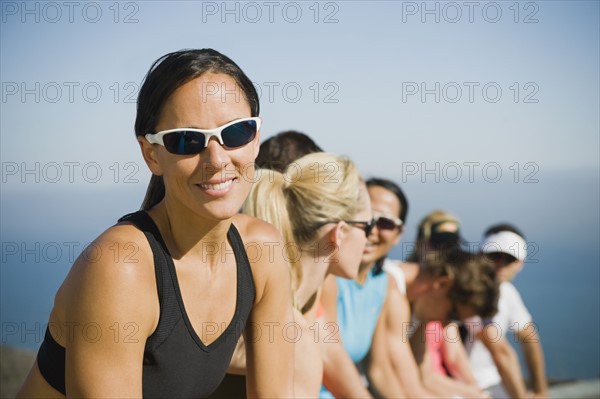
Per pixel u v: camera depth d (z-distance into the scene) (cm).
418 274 741
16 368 933
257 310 373
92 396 311
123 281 305
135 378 314
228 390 466
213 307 341
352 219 495
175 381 335
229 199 314
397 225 681
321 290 587
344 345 641
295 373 466
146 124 316
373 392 678
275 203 475
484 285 746
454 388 751
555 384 1027
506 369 808
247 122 314
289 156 567
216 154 305
